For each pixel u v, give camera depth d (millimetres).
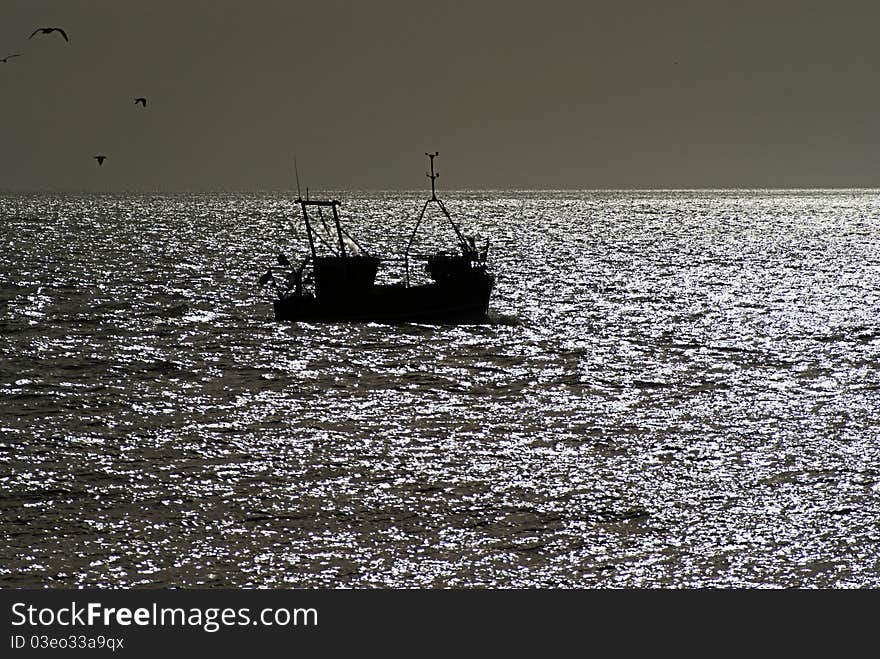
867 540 93125
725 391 154375
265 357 180500
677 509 100438
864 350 193250
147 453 117500
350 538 93750
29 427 127812
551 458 117000
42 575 85938
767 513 99812
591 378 164625
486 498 103438
